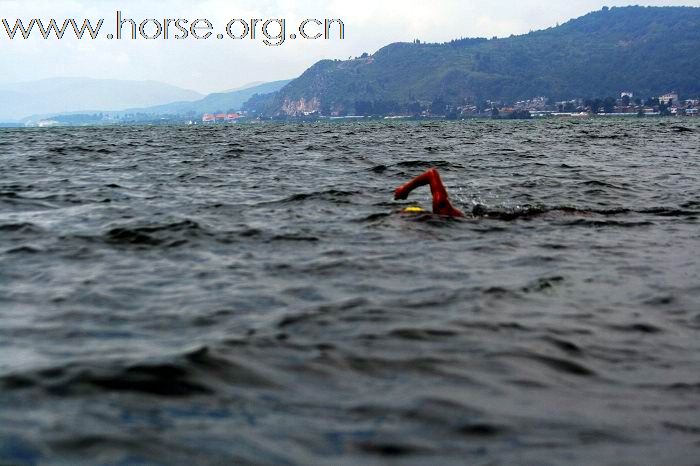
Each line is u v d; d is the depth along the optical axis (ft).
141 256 26.35
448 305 19.49
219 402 12.59
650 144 116.57
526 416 12.29
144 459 10.34
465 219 34.04
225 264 24.91
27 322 17.81
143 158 83.35
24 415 11.79
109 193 46.65
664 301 20.53
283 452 10.64
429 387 13.52
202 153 93.15
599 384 14.08
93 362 14.46
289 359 14.90
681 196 46.21
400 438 11.21
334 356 15.15
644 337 17.20
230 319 18.04
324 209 38.99
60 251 27.14
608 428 11.89
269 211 38.14
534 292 21.13
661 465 10.51
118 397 12.71
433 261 25.43
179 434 11.19
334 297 20.31
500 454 10.74
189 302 19.76
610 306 19.88
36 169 66.59
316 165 72.13
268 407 12.41
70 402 12.43
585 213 36.91
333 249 27.58
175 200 43.04
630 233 31.53
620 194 47.55
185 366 14.23
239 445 10.85
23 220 34.42
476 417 12.15
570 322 18.19
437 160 77.82
